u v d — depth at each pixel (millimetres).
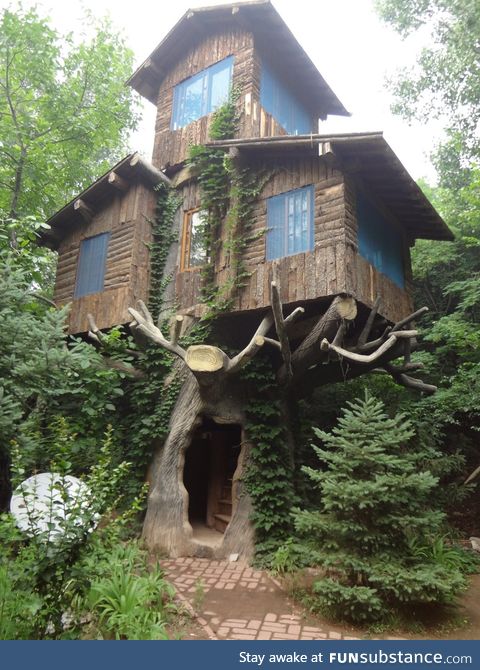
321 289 6859
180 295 8898
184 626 4629
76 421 7762
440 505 8633
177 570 6566
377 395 10328
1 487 4883
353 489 4883
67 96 11891
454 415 10453
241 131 8922
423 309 6887
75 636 3619
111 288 9281
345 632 4633
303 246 7305
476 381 9688
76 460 7621
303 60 10320
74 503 3918
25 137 11023
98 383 7773
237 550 7129
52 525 3648
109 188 9938
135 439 8156
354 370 8398
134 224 9281
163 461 7867
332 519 5188
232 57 9711
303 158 7668
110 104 12703
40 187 12086
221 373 7359
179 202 9539
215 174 8711
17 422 5016
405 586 4508
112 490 4539
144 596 4461
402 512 5141
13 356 4359
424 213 8836
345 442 5234
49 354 4453
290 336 7848
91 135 12477
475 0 11484
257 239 7859
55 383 4926
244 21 9422
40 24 10883
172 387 8281
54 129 11922
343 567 4914
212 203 8625
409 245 9898
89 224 10375
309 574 6230
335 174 7203
